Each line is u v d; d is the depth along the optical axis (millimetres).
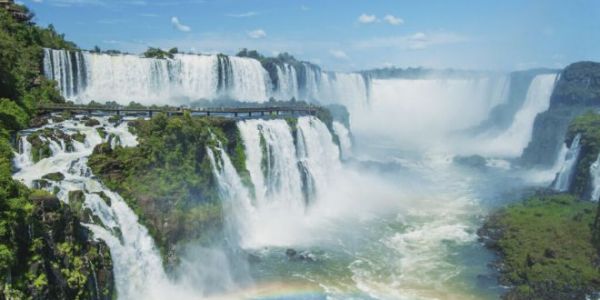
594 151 63562
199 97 80062
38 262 29219
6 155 38750
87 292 32312
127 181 41438
